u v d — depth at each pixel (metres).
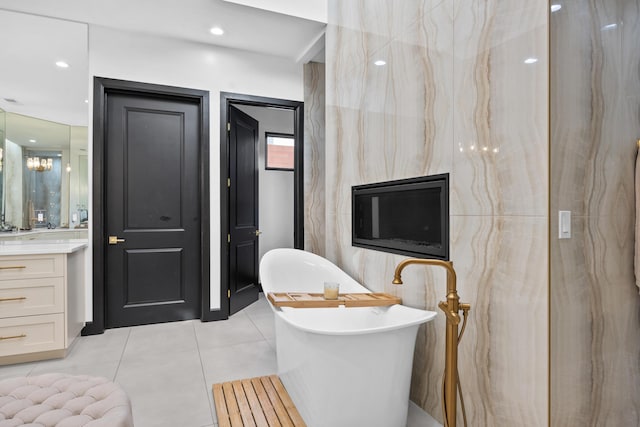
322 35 3.23
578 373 1.31
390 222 2.24
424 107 1.92
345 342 1.56
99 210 3.13
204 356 2.63
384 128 2.29
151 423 1.79
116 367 2.43
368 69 2.48
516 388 1.39
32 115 2.96
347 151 2.77
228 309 3.60
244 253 4.01
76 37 3.07
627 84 1.40
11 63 2.92
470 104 1.61
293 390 1.90
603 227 1.35
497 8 1.47
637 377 1.41
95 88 3.13
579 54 1.32
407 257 2.06
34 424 1.06
